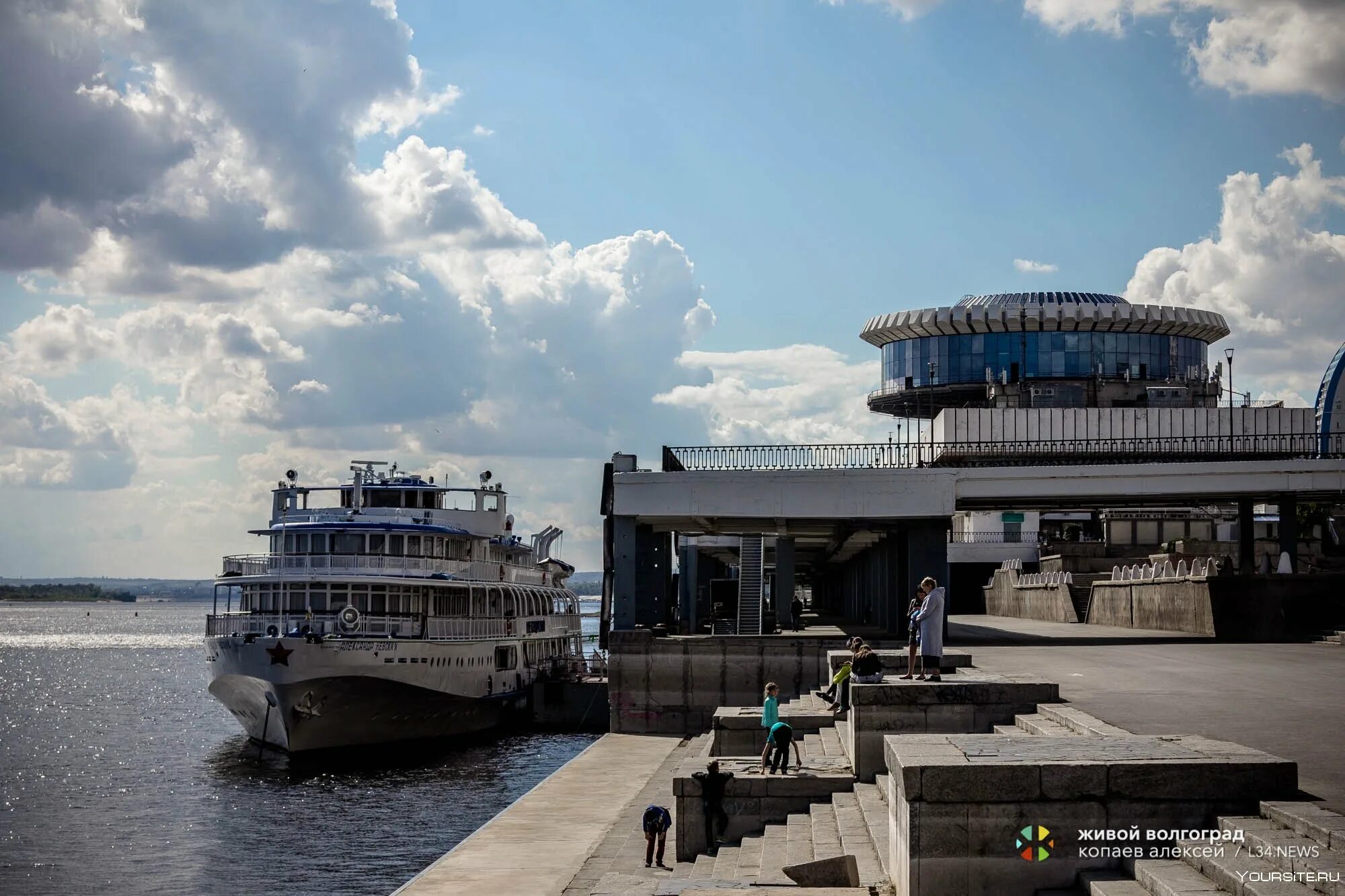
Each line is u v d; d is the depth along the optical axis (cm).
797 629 7194
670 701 5359
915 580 5691
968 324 9950
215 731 7750
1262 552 7406
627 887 2398
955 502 5559
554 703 7275
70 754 6556
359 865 3850
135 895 3528
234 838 4247
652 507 5591
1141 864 1217
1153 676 3191
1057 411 7406
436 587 6278
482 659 6588
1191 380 9844
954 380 10062
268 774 5572
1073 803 1293
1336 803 1294
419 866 3819
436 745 6378
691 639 5388
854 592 9944
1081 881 1274
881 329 10450
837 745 2725
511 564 7219
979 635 6116
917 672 3000
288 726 5769
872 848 1798
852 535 6969
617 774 4428
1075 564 8850
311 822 4503
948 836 1301
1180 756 1344
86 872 3797
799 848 1978
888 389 10531
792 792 2284
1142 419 7456
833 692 3141
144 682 12488
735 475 5588
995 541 11294
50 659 16562
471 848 3284
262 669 5703
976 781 1301
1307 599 5041
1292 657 3981
